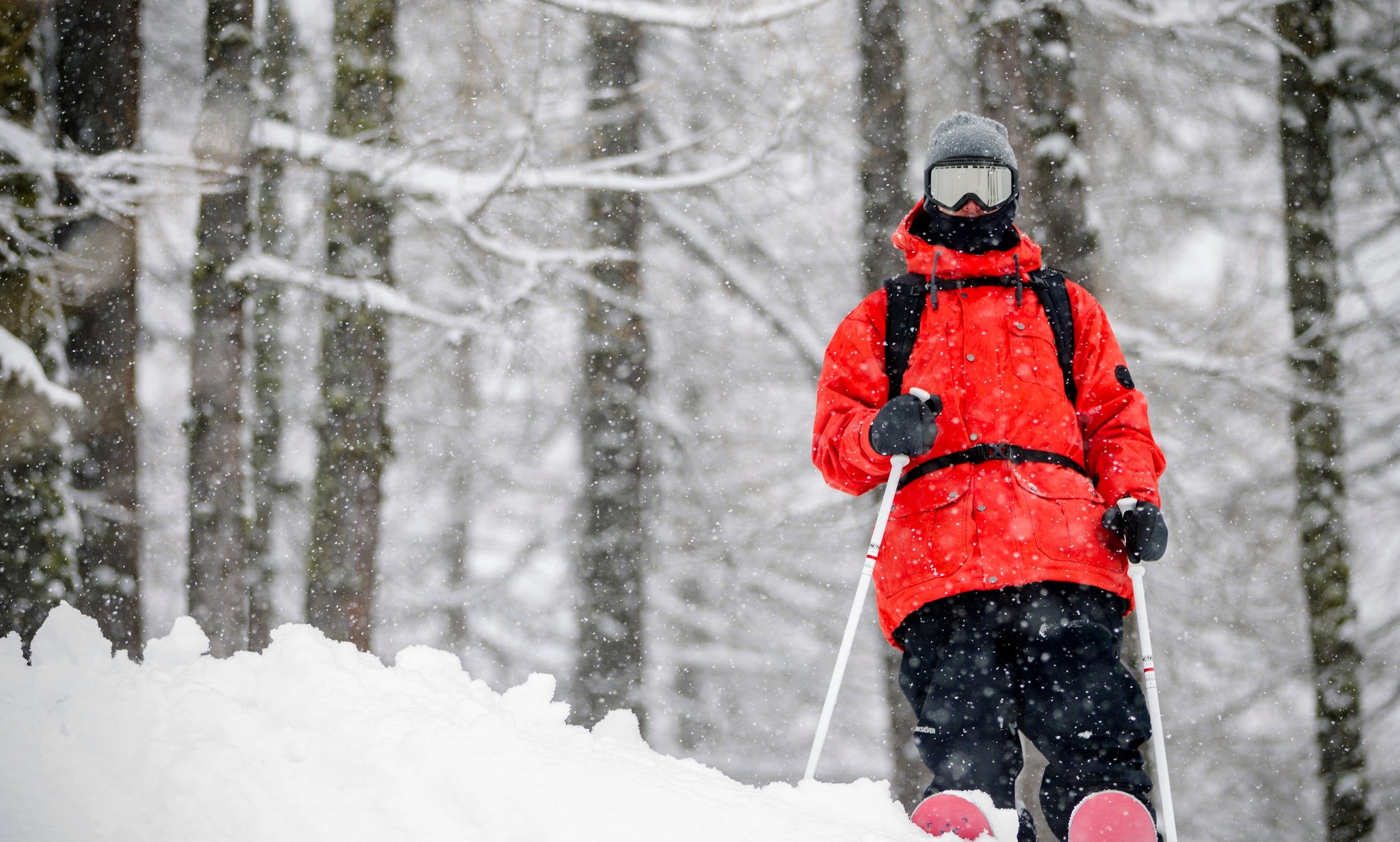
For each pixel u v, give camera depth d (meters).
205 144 16.19
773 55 19.11
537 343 19.38
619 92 18.11
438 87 20.00
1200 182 20.62
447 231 17.28
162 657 7.10
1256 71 19.58
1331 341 17.33
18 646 6.98
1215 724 21.59
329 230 17.39
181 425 18.66
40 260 15.19
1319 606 17.23
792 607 24.83
